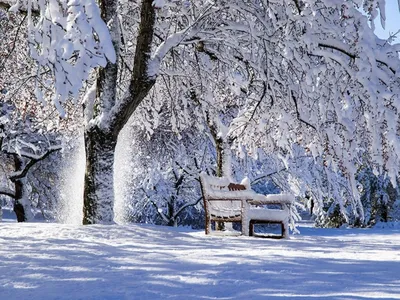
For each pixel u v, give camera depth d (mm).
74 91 6121
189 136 19438
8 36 12758
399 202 28547
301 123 10266
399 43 9227
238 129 11062
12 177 21281
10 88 13375
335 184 17609
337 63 9148
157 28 11266
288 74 9727
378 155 9172
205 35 10344
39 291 3029
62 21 6152
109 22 9281
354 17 8273
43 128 16094
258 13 10180
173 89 13258
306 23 8789
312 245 7234
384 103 8734
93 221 9078
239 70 12383
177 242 6801
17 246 5527
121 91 13117
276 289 3074
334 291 3000
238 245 6613
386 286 3176
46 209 23688
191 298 2807
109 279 3463
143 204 22875
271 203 8977
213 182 9312
